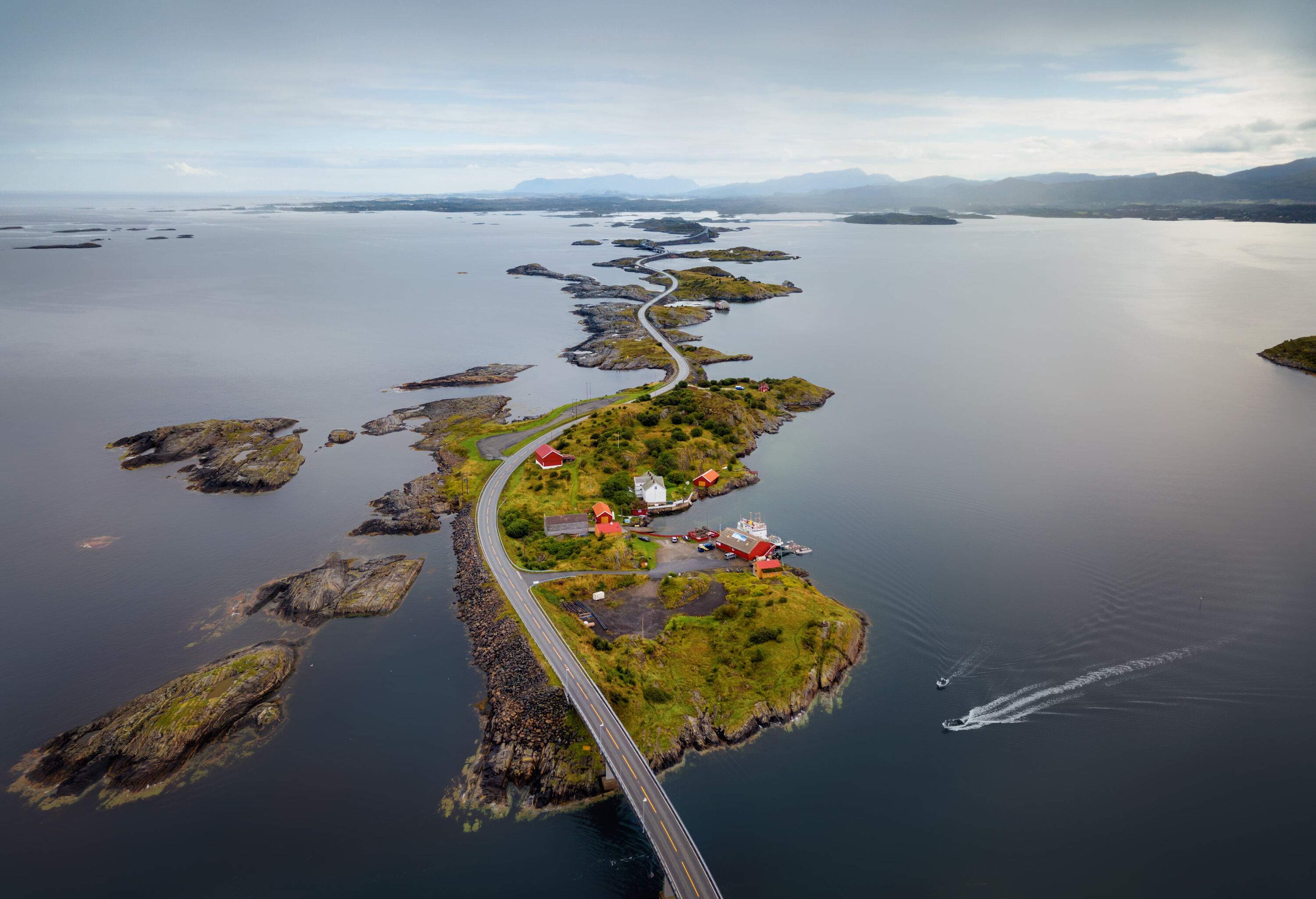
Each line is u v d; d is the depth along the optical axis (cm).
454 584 13512
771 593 12375
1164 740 9456
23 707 10475
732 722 9900
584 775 9094
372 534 15375
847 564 13662
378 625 12356
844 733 9775
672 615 12069
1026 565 13425
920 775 9062
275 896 7756
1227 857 7869
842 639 11231
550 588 12794
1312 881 7575
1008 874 7762
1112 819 8388
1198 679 10444
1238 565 13138
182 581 13700
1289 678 10388
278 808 8850
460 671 11200
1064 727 9738
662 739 9562
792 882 7694
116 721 9950
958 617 12019
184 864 8144
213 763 9550
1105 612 11969
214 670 10788
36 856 8262
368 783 9188
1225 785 8769
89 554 14625
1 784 9219
